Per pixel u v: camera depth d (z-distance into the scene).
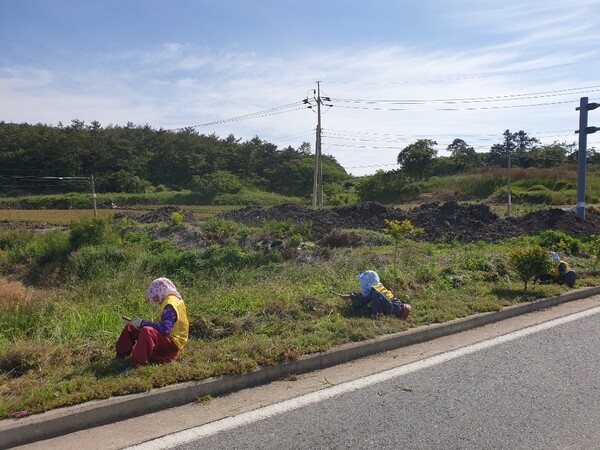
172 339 5.07
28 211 39.44
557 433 3.92
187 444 3.72
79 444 3.73
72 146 61.12
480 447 3.71
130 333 5.12
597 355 5.75
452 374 5.16
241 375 4.81
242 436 3.84
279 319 6.54
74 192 54.34
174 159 67.62
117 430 3.96
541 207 32.94
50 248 15.25
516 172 45.84
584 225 19.55
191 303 7.55
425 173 56.09
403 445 3.72
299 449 3.65
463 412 4.27
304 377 5.11
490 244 16.36
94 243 15.20
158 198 52.28
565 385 4.86
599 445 3.74
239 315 6.82
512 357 5.69
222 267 12.04
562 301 8.61
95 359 5.23
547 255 8.66
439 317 6.87
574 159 53.16
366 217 22.31
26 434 3.76
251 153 72.19
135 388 4.36
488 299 7.95
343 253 13.17
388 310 6.82
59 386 4.34
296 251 13.48
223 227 17.33
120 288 10.67
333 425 4.02
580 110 18.77
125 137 72.00
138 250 13.97
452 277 9.37
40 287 12.56
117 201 50.50
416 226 20.27
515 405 4.41
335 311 6.99
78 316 6.98
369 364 5.51
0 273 14.20
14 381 4.58
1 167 58.22
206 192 54.00
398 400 4.51
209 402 4.50
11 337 6.50
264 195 55.47
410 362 5.54
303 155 77.19
